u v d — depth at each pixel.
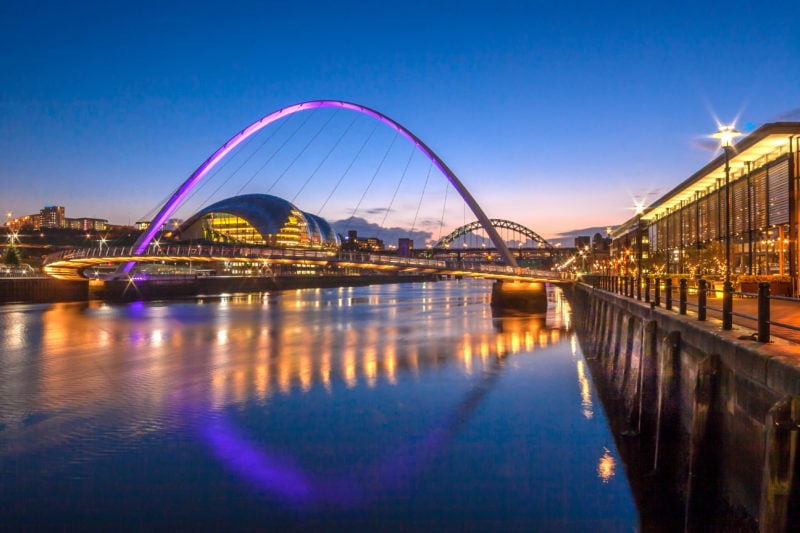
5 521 13.66
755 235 37.56
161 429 20.67
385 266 84.94
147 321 64.56
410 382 28.81
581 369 32.47
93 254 94.44
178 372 31.81
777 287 27.84
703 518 9.85
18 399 25.28
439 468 16.75
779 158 32.94
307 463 17.25
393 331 53.38
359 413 22.83
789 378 7.17
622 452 17.80
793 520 6.30
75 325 60.03
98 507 14.34
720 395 9.97
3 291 93.81
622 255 89.69
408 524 13.33
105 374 31.31
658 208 62.84
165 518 13.76
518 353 38.72
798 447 6.35
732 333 10.65
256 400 25.00
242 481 15.90
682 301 15.52
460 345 42.97
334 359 36.28
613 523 12.98
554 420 21.67
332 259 83.56
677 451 13.22
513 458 17.48
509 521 13.32
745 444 8.75
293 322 63.12
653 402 16.83
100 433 20.23
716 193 45.41
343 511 14.09
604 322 34.72
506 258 103.06
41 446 18.86
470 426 20.97
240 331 53.84
